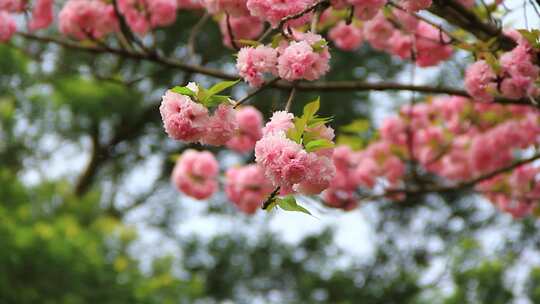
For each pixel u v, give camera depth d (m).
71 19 4.93
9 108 15.47
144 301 12.77
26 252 12.21
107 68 14.50
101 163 16.05
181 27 14.24
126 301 12.71
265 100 10.56
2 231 12.27
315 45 2.88
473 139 5.93
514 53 3.56
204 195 5.64
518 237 13.55
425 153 6.11
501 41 3.84
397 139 6.05
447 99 5.95
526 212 5.82
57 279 12.43
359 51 14.52
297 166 2.53
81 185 16.39
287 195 2.69
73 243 12.58
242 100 2.83
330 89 4.20
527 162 4.92
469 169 6.09
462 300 12.02
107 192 17.69
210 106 2.75
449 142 5.96
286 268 17.50
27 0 5.32
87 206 14.70
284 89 4.20
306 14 3.02
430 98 6.13
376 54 14.51
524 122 5.68
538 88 3.75
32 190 14.49
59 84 14.78
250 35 4.38
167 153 16.75
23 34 5.19
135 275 13.30
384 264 16.70
